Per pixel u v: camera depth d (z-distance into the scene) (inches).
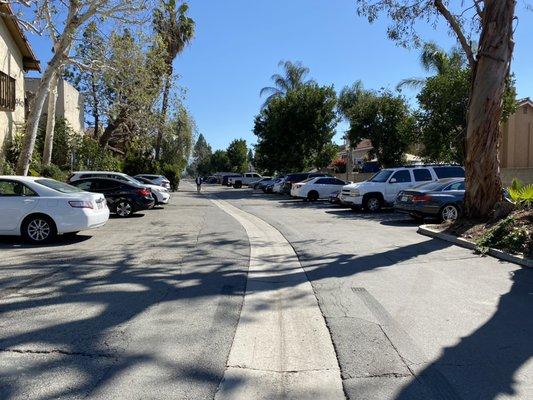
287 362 182.7
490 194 489.4
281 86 2055.9
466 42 510.9
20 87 892.6
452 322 226.2
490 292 277.0
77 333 205.0
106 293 268.4
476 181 490.6
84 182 728.3
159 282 295.9
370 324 223.8
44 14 700.7
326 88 1683.1
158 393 155.2
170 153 2151.8
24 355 181.0
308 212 844.6
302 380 168.1
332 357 187.5
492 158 485.7
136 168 1662.2
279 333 213.0
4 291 269.0
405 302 258.5
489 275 318.3
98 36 794.8
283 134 1691.7
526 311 242.2
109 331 208.5
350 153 1723.7
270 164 1873.8
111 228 569.3
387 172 851.4
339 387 163.0
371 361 183.0
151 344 195.5
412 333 212.1
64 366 172.4
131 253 394.3
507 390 159.9
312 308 249.3
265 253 408.2
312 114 1663.4
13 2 672.4
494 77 478.3
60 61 706.2
